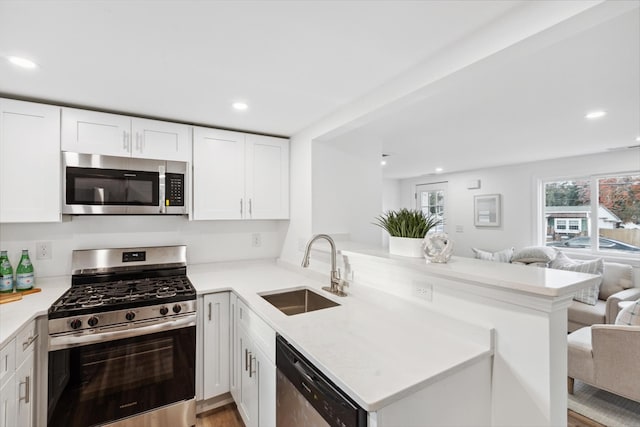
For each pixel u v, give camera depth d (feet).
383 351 4.09
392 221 5.99
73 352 5.59
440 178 20.11
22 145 6.33
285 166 9.52
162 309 6.36
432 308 5.00
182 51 4.81
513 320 3.99
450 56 4.66
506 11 3.89
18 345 4.81
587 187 14.11
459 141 10.91
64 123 6.69
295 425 4.38
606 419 7.23
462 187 18.80
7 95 6.41
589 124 8.88
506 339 4.06
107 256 7.79
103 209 6.98
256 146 9.04
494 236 17.24
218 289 7.24
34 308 5.59
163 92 6.31
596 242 13.76
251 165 8.95
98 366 5.79
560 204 14.98
